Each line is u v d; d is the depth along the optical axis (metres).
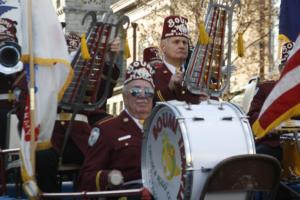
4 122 12.24
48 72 8.93
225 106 7.89
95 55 10.12
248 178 7.45
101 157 9.25
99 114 11.36
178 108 7.67
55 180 10.22
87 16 10.33
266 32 43.66
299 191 11.30
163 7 50.47
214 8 10.56
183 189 7.35
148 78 9.61
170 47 11.45
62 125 10.37
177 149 7.55
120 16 10.53
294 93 9.14
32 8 8.95
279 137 11.63
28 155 8.63
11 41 11.91
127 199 8.54
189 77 10.41
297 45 9.28
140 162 9.32
